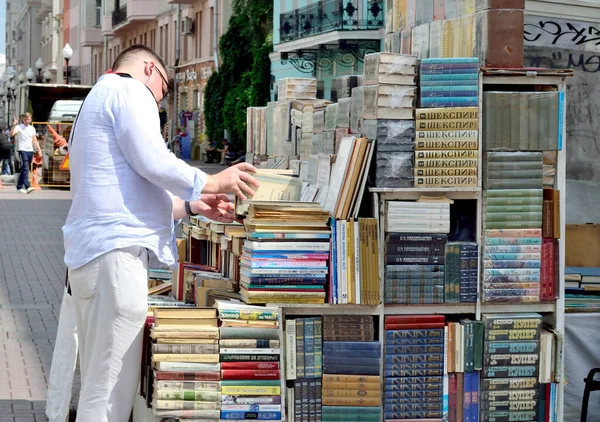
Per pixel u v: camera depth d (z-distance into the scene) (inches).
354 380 259.3
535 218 266.5
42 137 1499.8
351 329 259.4
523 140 264.2
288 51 1753.2
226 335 243.1
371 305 259.0
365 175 257.0
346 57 1609.3
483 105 262.8
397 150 258.5
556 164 268.7
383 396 263.0
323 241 255.1
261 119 393.1
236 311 245.3
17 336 442.6
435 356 263.9
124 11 3095.5
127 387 237.3
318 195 274.2
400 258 260.5
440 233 261.9
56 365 299.4
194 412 241.4
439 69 259.3
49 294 559.5
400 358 262.4
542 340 268.7
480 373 267.6
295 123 338.3
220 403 242.7
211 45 2416.3
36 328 461.4
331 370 258.7
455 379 267.3
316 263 254.2
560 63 348.8
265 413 245.3
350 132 277.0
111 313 232.7
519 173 264.7
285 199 268.7
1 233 885.2
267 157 383.6
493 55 270.5
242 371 244.2
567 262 339.6
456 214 269.0
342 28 1528.1
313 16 1642.5
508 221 265.4
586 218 353.4
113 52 3496.6
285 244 252.4
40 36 5285.4
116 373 235.6
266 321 246.8
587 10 349.4
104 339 234.2
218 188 240.1
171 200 243.6
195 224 332.8
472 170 261.9
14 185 1599.4
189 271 295.7
